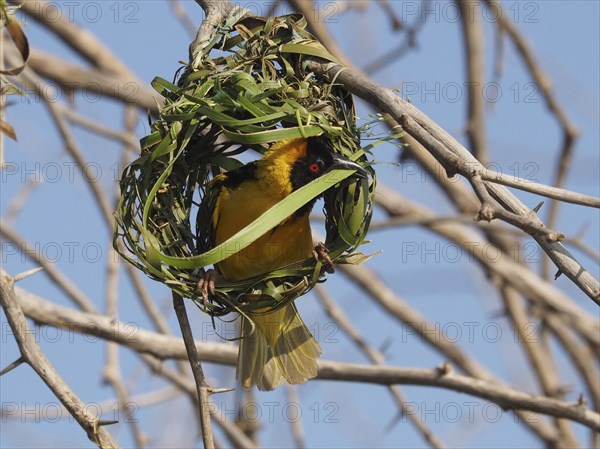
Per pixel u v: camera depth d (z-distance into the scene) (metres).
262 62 10.45
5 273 9.22
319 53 10.37
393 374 13.29
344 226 10.22
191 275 10.02
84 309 13.95
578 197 7.94
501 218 7.96
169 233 10.24
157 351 12.99
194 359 9.15
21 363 9.14
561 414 13.20
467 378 13.38
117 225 9.83
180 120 9.89
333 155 10.30
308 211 11.03
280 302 10.23
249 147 11.75
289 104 10.23
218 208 11.16
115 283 13.68
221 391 8.90
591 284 8.17
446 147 8.84
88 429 9.02
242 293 10.20
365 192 10.26
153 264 9.59
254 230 9.62
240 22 10.85
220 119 9.91
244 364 11.23
